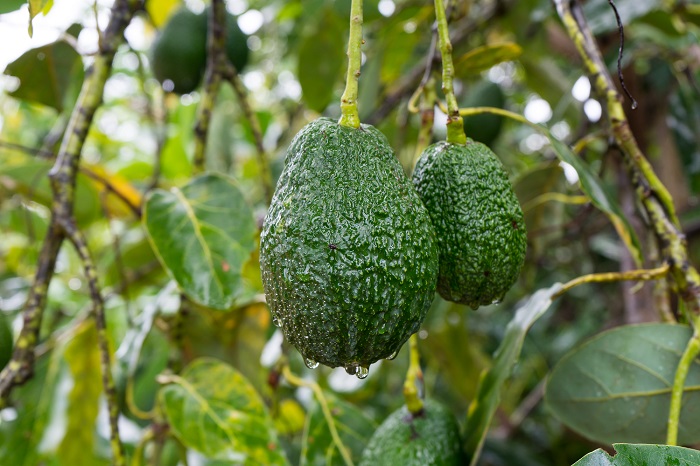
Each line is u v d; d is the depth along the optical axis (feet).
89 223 2.74
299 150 1.38
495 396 1.65
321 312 1.32
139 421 2.55
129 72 3.68
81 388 2.19
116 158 4.51
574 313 4.03
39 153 2.16
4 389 1.73
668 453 1.27
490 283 1.47
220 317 2.25
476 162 1.48
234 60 2.53
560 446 3.42
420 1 2.66
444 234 1.47
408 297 1.34
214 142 3.66
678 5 2.54
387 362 3.12
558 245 3.06
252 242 1.89
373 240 1.32
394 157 1.40
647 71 2.86
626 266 2.35
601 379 1.70
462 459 1.66
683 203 2.82
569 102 2.78
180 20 2.47
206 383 1.93
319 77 2.85
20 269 3.50
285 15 3.46
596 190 1.72
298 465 2.43
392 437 1.66
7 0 2.09
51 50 2.25
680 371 1.59
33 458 2.15
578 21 1.80
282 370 2.04
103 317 1.78
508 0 2.66
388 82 3.04
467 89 3.28
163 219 1.92
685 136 2.84
